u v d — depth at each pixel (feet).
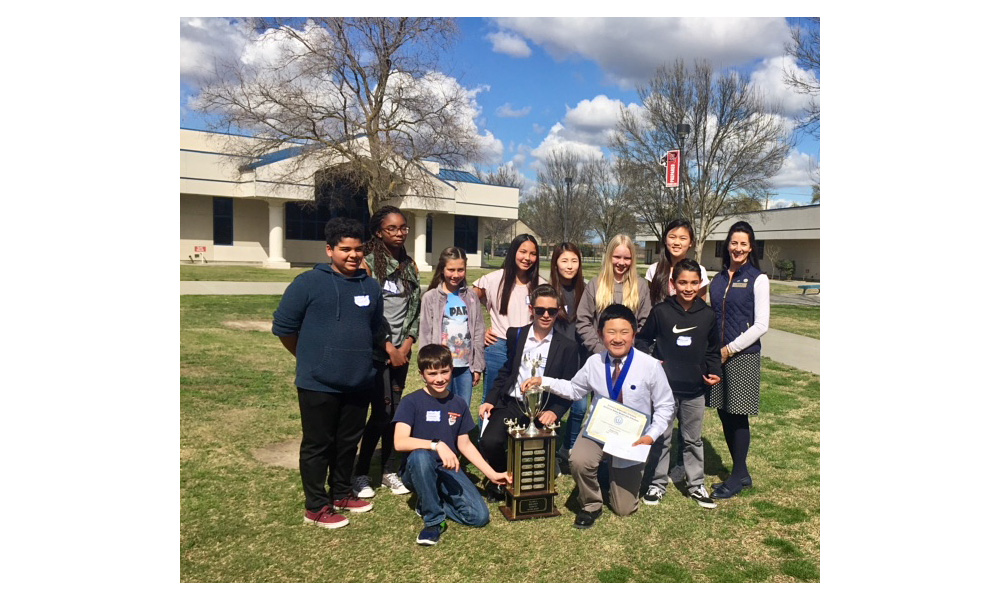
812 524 12.03
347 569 10.13
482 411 13.34
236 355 27.50
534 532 11.54
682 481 14.35
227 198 99.45
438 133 75.05
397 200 98.94
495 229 206.90
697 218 95.81
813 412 20.42
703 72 86.48
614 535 11.48
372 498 12.90
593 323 14.19
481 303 15.56
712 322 12.53
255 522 11.64
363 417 11.94
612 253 13.87
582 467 11.62
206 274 75.41
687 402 12.80
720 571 10.33
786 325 44.27
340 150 74.38
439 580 9.88
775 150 87.04
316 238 106.22
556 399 13.00
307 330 11.24
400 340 13.50
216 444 15.87
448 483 11.85
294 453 15.40
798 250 123.65
